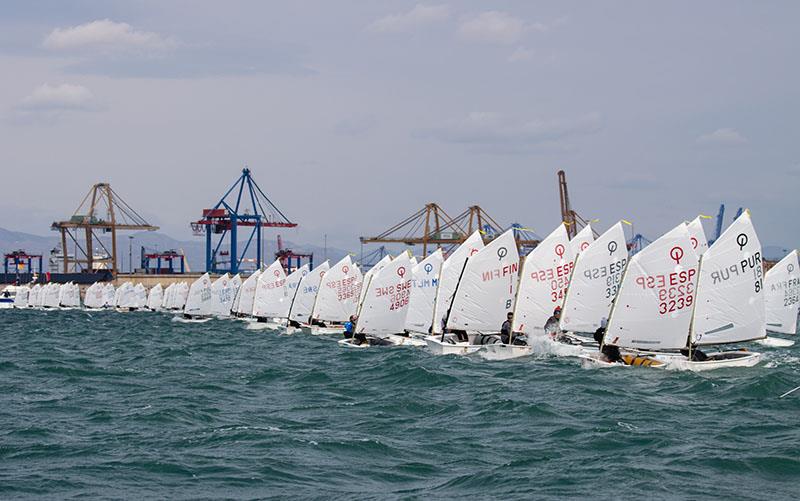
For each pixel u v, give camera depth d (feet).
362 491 106.83
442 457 122.83
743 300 200.54
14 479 111.96
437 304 274.36
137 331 421.59
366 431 139.95
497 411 152.97
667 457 119.14
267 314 426.10
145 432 140.15
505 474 112.47
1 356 273.54
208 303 526.16
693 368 199.31
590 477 110.22
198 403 167.94
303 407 163.53
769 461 116.06
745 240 199.93
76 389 191.31
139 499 103.96
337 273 348.38
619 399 163.84
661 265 200.95
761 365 208.85
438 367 213.46
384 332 281.54
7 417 155.02
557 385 181.78
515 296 239.91
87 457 123.34
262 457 122.31
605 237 219.20
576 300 221.05
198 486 109.29
